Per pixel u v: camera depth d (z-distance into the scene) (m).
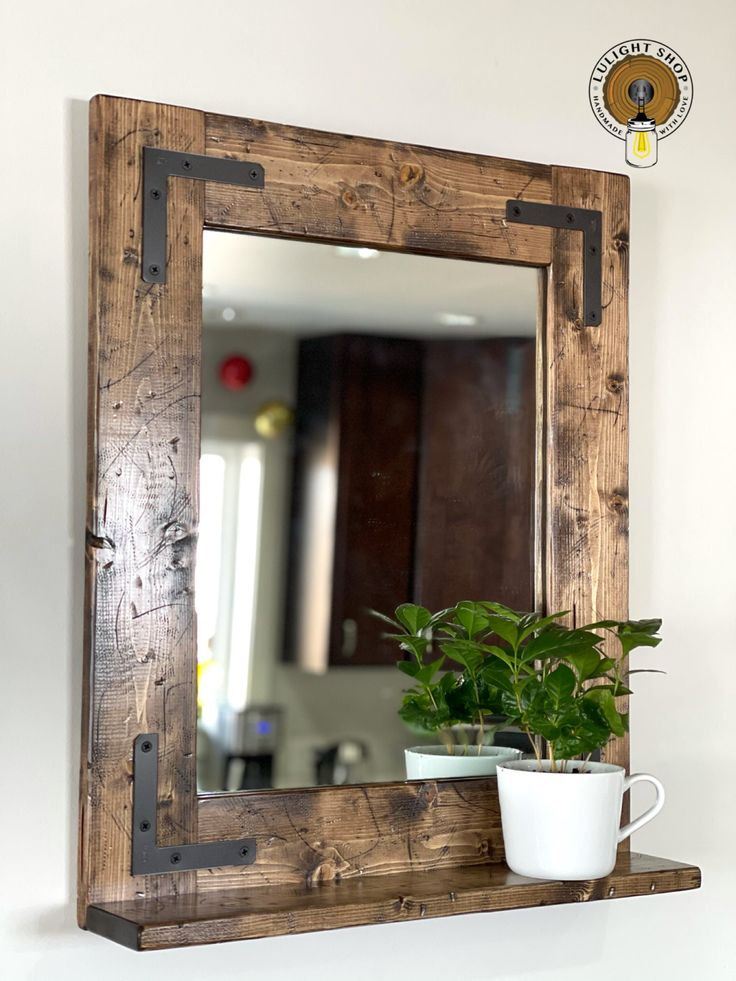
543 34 1.28
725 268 1.37
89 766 0.98
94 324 1.00
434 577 1.15
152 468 1.02
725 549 1.35
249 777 1.06
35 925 1.01
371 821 1.10
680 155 1.35
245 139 1.07
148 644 1.01
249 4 1.14
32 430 1.03
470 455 1.17
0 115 1.03
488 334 1.19
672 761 1.31
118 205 1.01
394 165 1.13
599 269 1.23
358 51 1.19
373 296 1.14
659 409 1.32
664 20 1.35
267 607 1.08
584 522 1.21
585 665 1.08
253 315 1.09
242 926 0.93
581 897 1.06
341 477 1.12
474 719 1.16
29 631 1.02
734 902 1.33
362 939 1.14
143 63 1.09
